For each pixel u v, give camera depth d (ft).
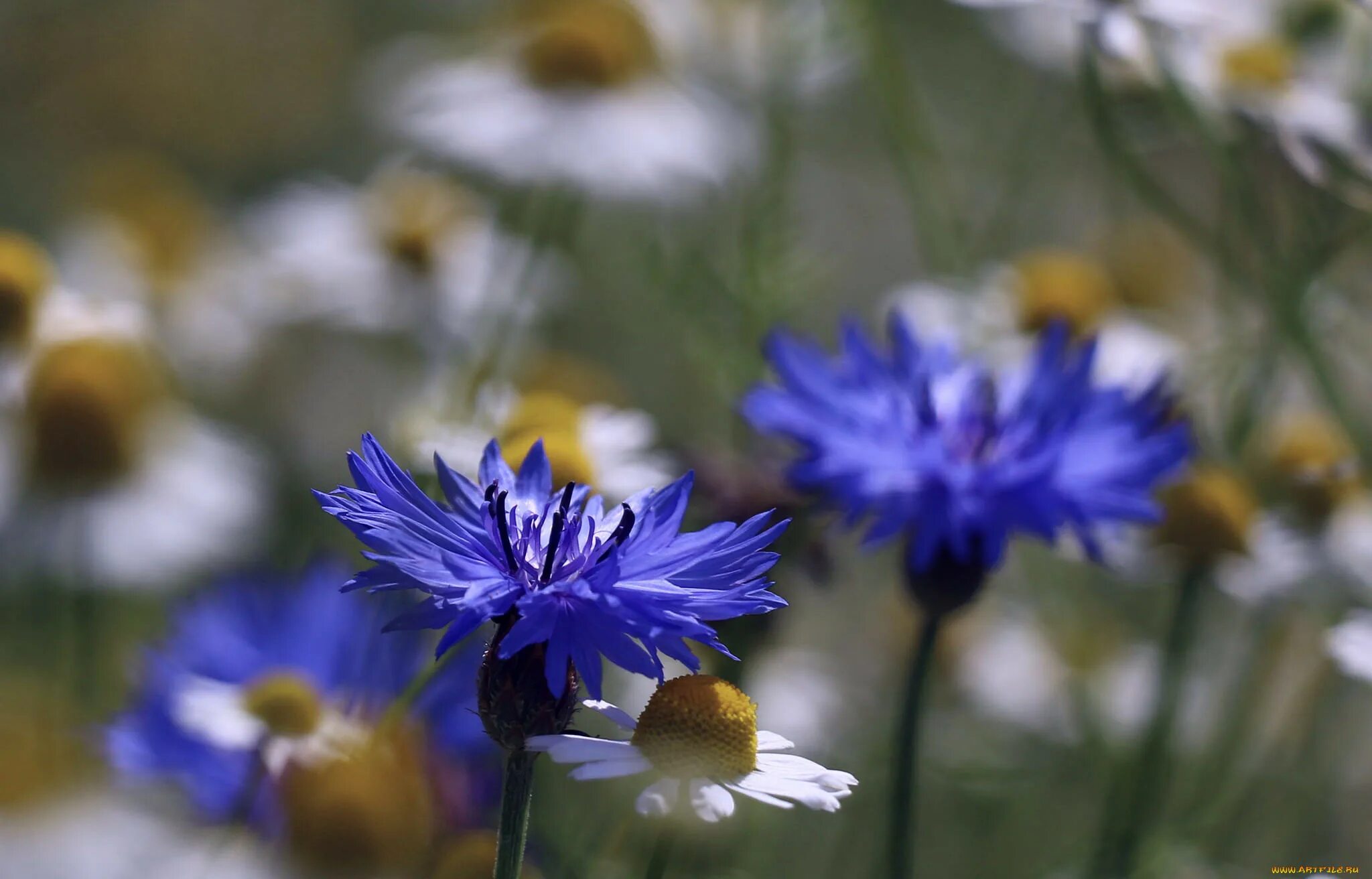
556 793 1.57
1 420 1.82
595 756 1.24
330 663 1.47
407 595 1.47
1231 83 1.73
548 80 2.21
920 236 2.17
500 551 1.24
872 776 1.76
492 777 1.45
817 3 2.07
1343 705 1.90
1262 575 1.61
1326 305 1.87
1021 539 1.97
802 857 1.79
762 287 1.94
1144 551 1.60
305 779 1.42
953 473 1.42
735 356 1.91
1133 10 1.65
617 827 1.54
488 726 1.24
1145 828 1.58
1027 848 1.83
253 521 1.97
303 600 1.48
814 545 1.48
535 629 1.22
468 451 1.46
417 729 1.44
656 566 1.23
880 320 2.12
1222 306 2.00
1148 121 1.90
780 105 2.08
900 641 1.95
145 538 1.81
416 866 1.42
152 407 1.96
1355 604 1.64
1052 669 1.93
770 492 1.48
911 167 2.08
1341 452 1.73
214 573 1.92
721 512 1.48
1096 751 1.77
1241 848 1.78
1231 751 1.69
